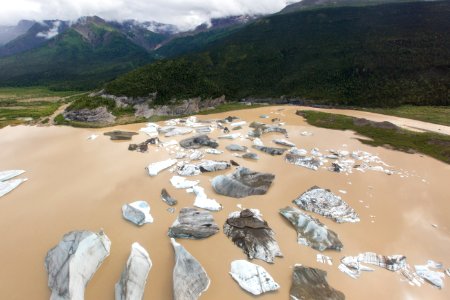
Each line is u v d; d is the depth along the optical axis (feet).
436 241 111.55
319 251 104.99
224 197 137.18
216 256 101.65
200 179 154.30
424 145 207.62
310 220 115.85
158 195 138.72
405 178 161.27
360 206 133.08
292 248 106.11
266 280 90.68
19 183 150.51
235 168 168.25
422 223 122.21
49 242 108.17
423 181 158.20
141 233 112.68
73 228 115.75
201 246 106.22
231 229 113.50
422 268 97.40
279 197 138.72
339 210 127.13
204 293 87.45
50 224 118.21
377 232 115.85
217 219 121.39
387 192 146.00
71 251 94.07
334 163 174.09
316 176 160.97
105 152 193.88
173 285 87.97
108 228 115.24
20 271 95.81
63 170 166.50
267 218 122.52
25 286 90.48
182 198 136.05
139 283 88.43
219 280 91.91
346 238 111.86
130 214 121.19
